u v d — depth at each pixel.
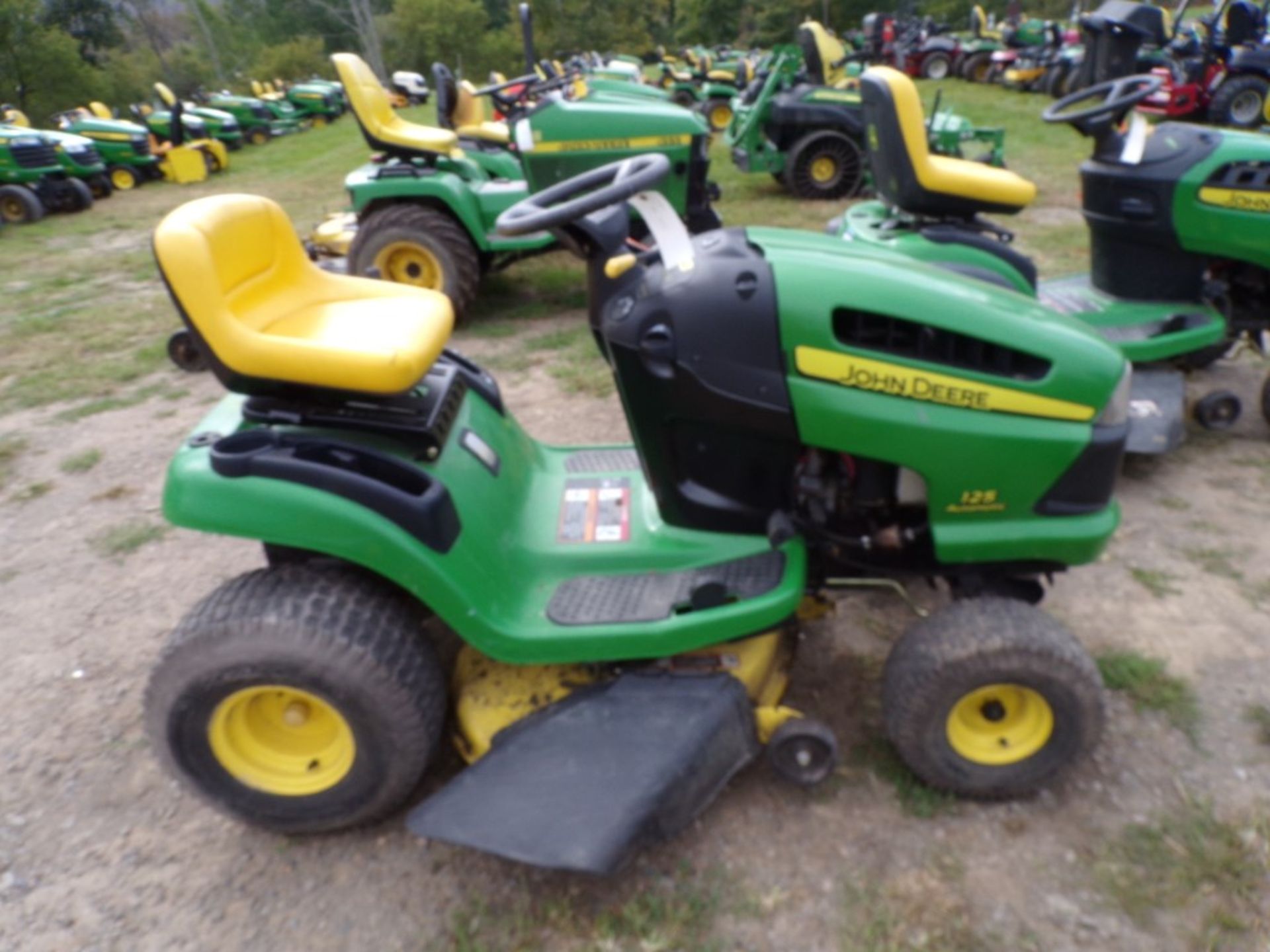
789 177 9.96
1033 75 17.27
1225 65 12.56
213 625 2.05
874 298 2.13
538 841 1.90
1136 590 3.17
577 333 6.05
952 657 2.13
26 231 11.46
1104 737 2.54
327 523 2.04
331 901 2.16
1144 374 3.99
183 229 2.04
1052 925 2.02
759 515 2.39
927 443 2.16
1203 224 3.90
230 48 63.34
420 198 6.06
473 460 2.40
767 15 41.81
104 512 4.05
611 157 6.11
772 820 2.32
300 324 2.34
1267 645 2.87
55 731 2.75
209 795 2.21
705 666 2.30
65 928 2.12
